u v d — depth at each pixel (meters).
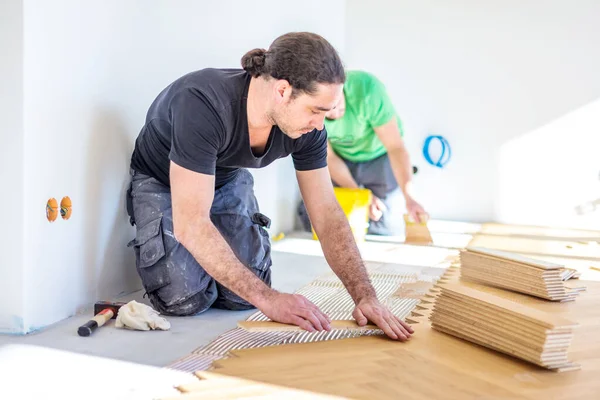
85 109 2.83
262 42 4.67
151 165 2.88
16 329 2.50
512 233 5.52
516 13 6.05
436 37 6.23
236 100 2.29
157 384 1.96
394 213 5.19
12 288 2.49
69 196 2.75
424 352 2.26
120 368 2.11
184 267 2.75
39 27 2.53
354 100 4.54
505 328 2.23
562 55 5.99
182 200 2.24
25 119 2.47
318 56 2.08
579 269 4.03
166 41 3.44
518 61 6.08
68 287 2.77
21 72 2.46
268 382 1.95
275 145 2.42
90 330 2.47
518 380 2.03
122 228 3.17
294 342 2.36
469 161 6.25
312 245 4.75
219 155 2.41
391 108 4.54
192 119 2.22
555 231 5.69
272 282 3.50
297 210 5.58
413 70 6.30
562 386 1.99
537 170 6.12
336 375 2.02
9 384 1.96
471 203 6.28
